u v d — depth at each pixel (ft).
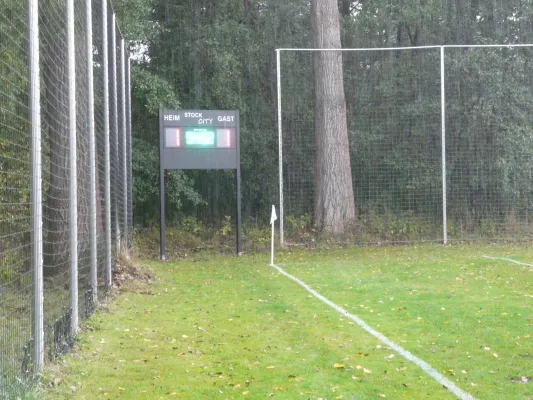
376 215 60.75
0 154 15.93
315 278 38.65
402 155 62.69
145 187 64.49
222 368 19.58
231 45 69.82
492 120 62.64
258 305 30.17
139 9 58.95
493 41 70.74
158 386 17.87
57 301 21.40
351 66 66.33
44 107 21.07
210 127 53.16
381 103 64.54
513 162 61.16
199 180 68.39
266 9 72.49
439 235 59.31
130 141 50.44
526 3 69.72
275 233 60.64
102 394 17.13
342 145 59.41
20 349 16.35
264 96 71.00
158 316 27.73
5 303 15.60
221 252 57.16
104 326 25.22
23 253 16.83
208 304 30.76
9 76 16.80
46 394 16.34
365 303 30.14
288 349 21.76
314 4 60.18
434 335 23.48
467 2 72.38
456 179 61.87
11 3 17.15
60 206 22.50
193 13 70.44
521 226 60.34
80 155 25.73
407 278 37.88
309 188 62.34
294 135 63.77
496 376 18.42
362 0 75.72
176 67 69.87
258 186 69.46
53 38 21.43
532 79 64.80
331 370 19.17
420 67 65.41
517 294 31.94
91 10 28.55
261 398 16.69
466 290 33.32
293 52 67.77
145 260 51.62
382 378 18.26
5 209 16.08
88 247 27.45
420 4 72.02
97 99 31.27
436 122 63.05
